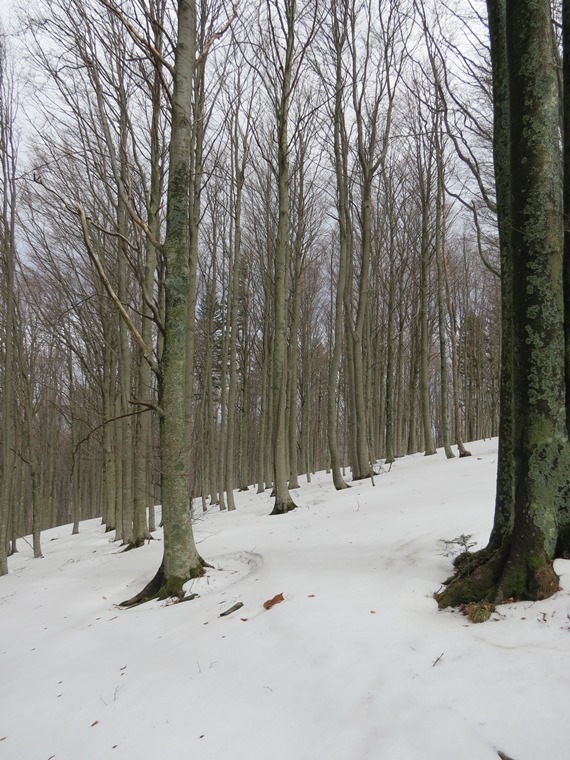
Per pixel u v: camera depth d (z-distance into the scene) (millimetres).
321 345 30531
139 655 3977
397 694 2557
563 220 3768
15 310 13430
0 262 12570
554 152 3619
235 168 14625
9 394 11148
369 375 18844
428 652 2895
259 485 18859
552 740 2010
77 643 4676
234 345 14805
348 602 3869
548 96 3604
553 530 3428
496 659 2662
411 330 22672
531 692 2324
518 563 3395
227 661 3422
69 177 12406
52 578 8180
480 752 2045
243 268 20984
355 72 12664
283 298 10688
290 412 16188
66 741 2980
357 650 3084
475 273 27469
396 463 15859
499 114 4379
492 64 4469
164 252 6145
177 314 6113
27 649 4898
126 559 8508
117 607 5711
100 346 15828
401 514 6641
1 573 10328
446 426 13820
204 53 6402
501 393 4164
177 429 6012
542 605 3117
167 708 3012
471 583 3553
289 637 3506
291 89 10312
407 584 4047
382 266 20734
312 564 5102
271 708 2742
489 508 5836
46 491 27656
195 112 9844
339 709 2566
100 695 3447
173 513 5902
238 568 6074
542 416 3506
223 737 2578
